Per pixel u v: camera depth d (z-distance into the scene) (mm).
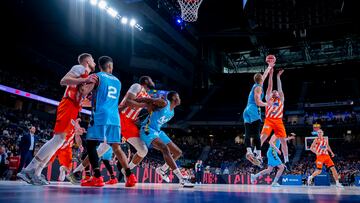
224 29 40531
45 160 4605
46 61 30828
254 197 2500
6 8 25266
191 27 38875
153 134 5148
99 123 4496
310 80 46656
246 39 43031
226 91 47656
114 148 4688
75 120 4973
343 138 39312
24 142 9820
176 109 41750
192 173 19719
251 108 6883
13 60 28422
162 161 30750
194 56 42906
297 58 48594
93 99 4594
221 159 36750
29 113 25672
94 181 4434
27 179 4453
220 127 41281
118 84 4836
